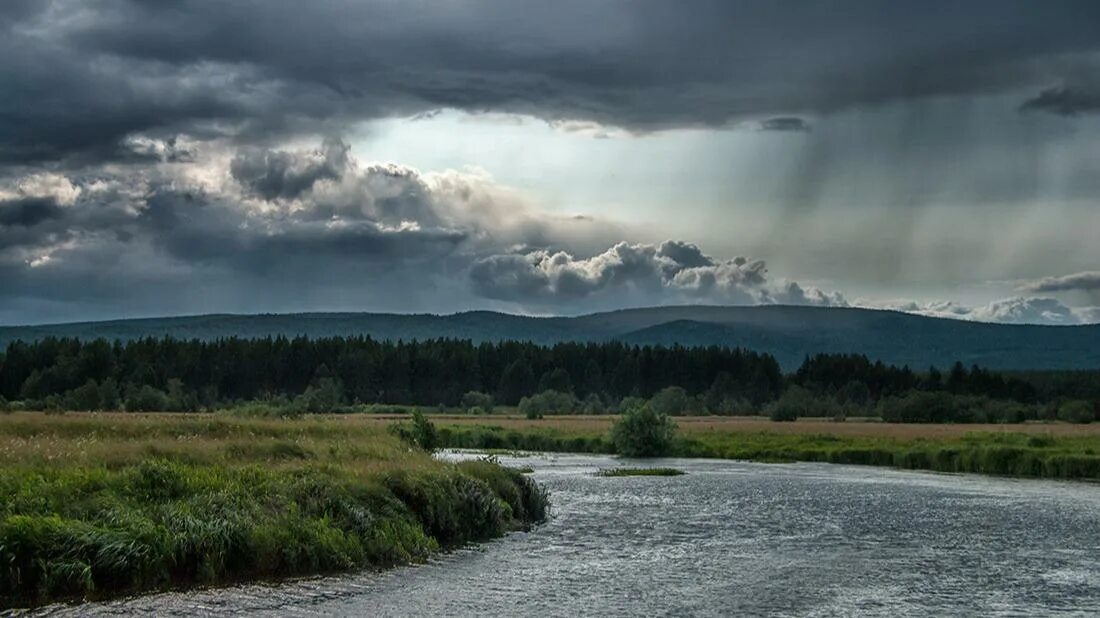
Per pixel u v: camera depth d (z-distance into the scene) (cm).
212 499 2519
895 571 2752
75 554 2136
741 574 2672
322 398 16138
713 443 9006
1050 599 2388
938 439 8856
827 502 4584
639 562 2836
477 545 3088
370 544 2628
